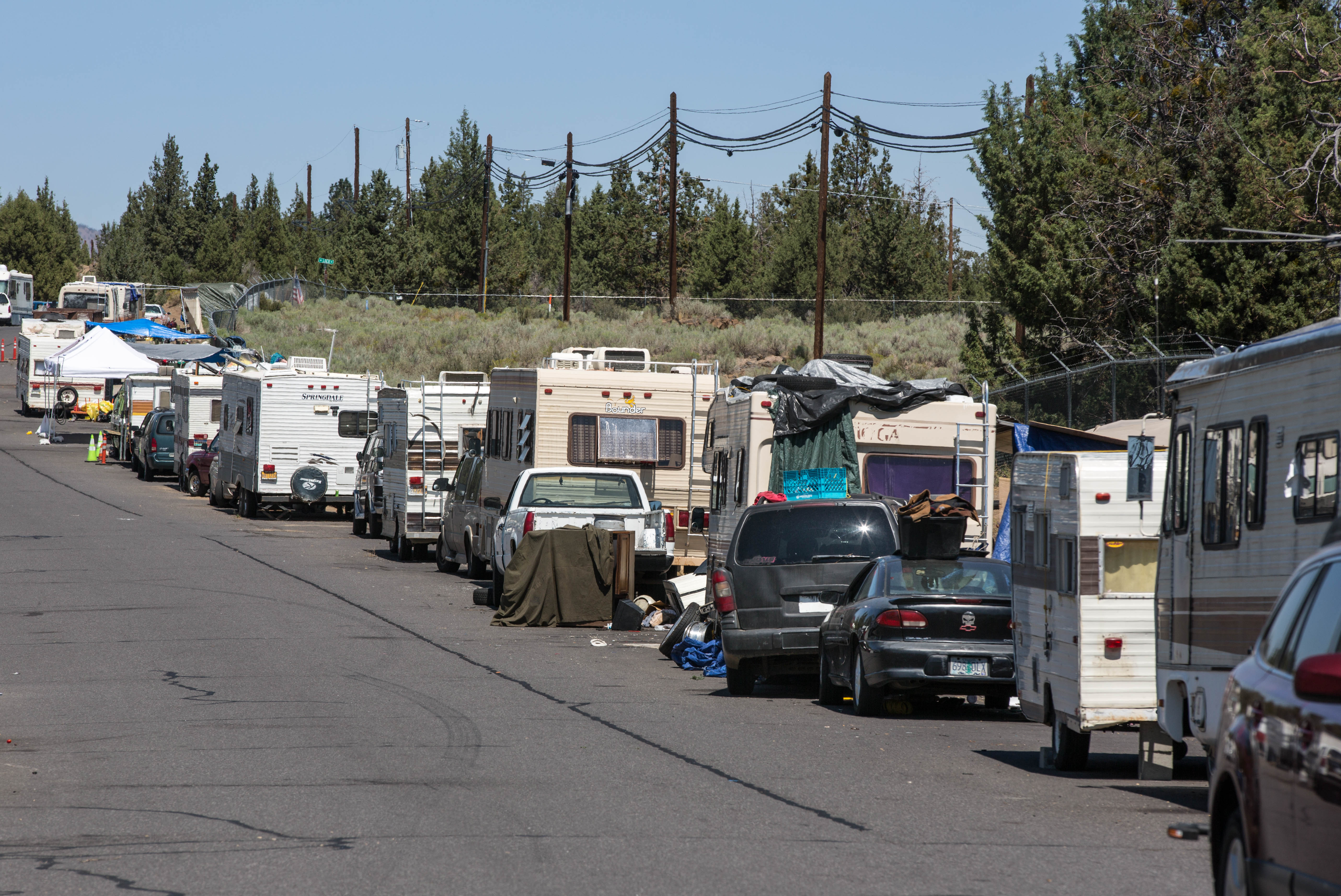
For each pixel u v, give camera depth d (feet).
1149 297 337.72
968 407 220.84
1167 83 366.84
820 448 218.59
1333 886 57.77
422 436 344.08
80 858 91.45
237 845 94.94
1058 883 85.92
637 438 280.10
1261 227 298.56
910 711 164.96
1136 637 124.47
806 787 117.19
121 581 286.66
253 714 151.43
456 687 173.27
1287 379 97.86
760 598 178.19
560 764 125.59
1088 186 363.15
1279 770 63.16
